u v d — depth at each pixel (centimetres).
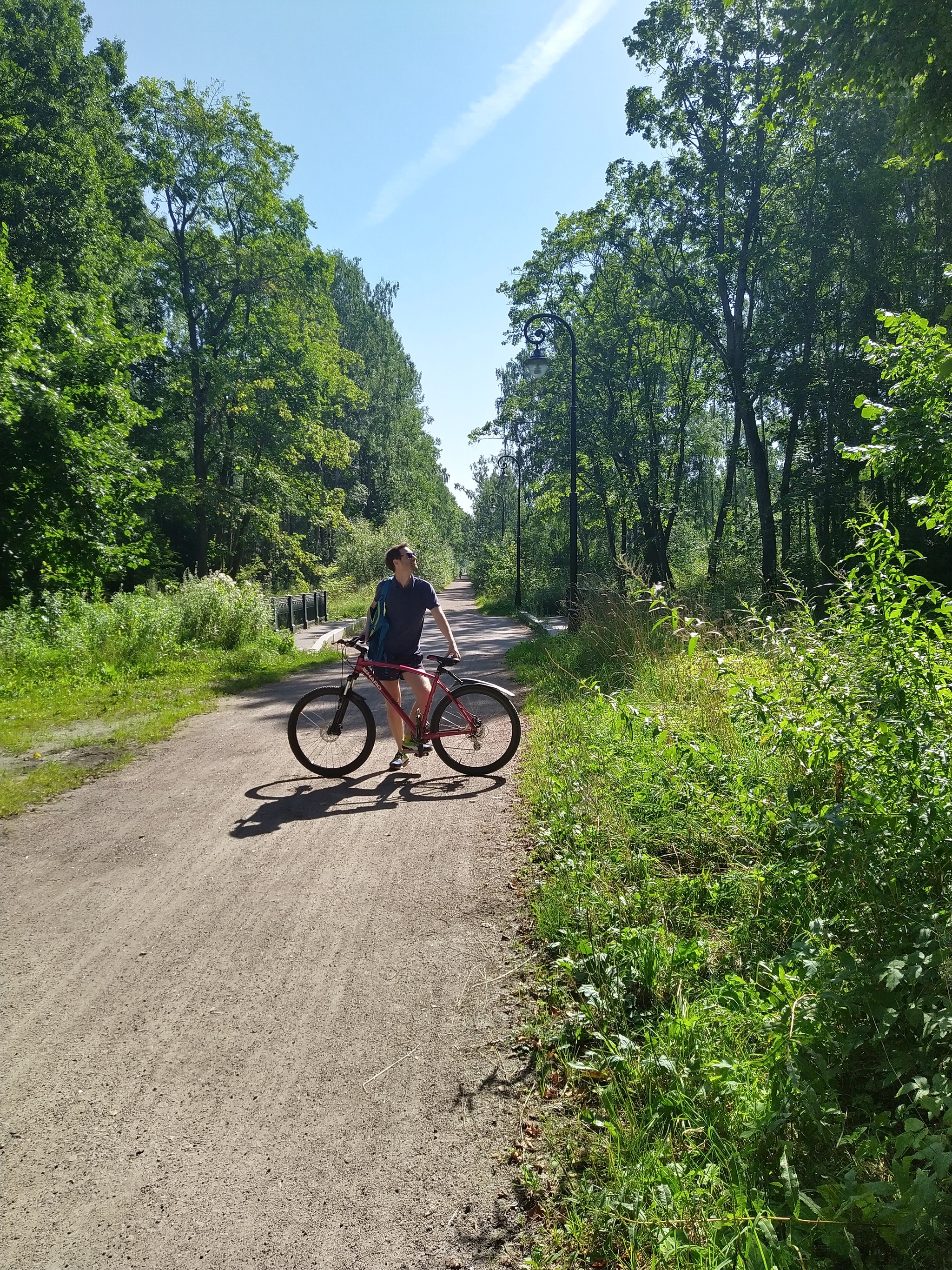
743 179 2350
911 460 747
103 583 1867
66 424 1638
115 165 3025
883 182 2344
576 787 542
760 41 2184
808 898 329
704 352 3266
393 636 651
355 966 364
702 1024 281
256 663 1487
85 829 569
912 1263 186
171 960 378
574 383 1992
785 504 2811
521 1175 238
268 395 3578
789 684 425
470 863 472
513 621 3166
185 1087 286
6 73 2586
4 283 1633
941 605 379
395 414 7044
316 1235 221
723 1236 199
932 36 956
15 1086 290
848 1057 254
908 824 301
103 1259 216
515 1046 300
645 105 2400
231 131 3209
